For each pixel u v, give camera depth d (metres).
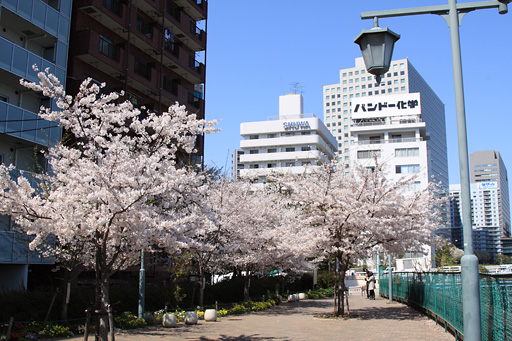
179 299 20.12
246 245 22.45
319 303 28.55
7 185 8.98
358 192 18.52
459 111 6.02
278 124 87.94
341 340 12.73
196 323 16.91
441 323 15.45
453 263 44.56
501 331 8.27
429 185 19.28
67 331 13.04
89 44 24.75
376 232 18.12
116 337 13.07
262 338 13.23
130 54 28.53
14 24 21.03
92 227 9.16
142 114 29.84
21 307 13.97
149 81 29.83
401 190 19.83
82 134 10.98
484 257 100.50
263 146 87.44
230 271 29.77
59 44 22.52
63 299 14.48
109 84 27.59
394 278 31.75
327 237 18.81
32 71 20.67
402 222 18.28
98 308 9.74
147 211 9.86
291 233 21.97
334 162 19.67
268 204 25.48
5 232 18.12
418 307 21.78
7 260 18.20
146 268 27.02
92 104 11.25
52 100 21.88
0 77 20.05
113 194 8.91
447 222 26.95
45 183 14.05
